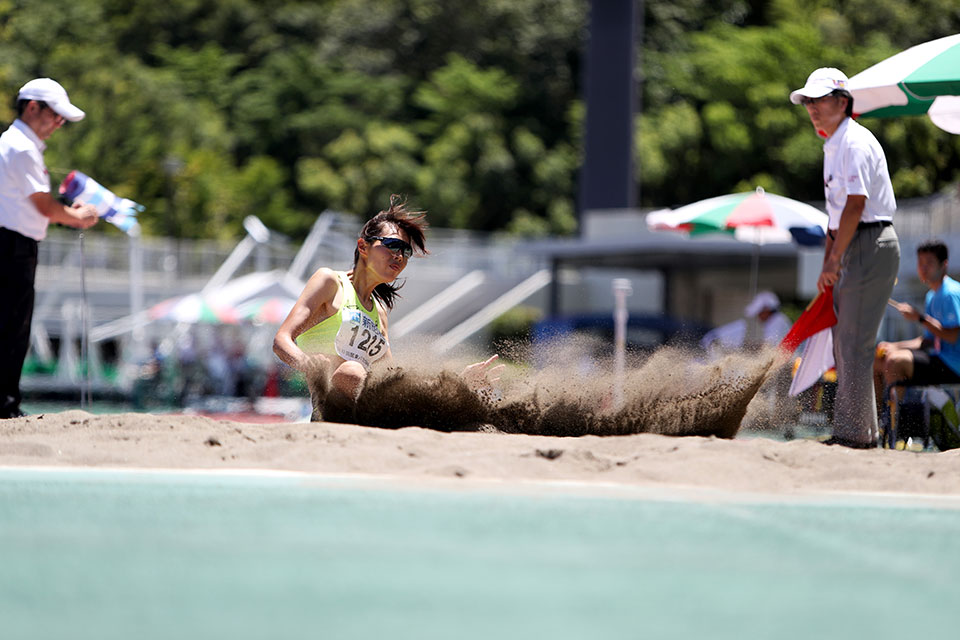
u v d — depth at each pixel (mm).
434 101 186000
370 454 14633
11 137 22031
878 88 24656
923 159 143875
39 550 8234
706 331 74125
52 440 16047
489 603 6668
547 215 182500
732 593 7180
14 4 182375
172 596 6707
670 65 182500
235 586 7043
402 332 117250
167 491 11945
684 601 6863
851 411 20453
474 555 8344
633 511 11102
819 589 7406
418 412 19766
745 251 86875
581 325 73562
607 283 119438
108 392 77250
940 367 25312
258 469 14117
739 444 16203
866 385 20422
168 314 74500
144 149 167375
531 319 119000
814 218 41031
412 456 15062
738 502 12031
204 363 74438
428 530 9484
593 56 107312
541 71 196000
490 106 186000
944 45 24938
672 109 174500
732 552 8812
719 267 98688
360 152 182000
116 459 14734
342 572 7586
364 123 187750
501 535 9312
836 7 195000
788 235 44625
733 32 189250
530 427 19984
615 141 106062
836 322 20828
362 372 19625
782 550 8992
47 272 98812
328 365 19562
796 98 21109
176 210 167500
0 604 6418
